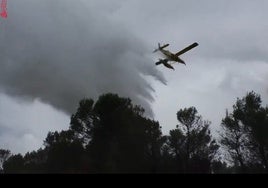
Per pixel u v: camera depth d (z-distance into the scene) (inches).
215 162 1552.7
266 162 1316.4
